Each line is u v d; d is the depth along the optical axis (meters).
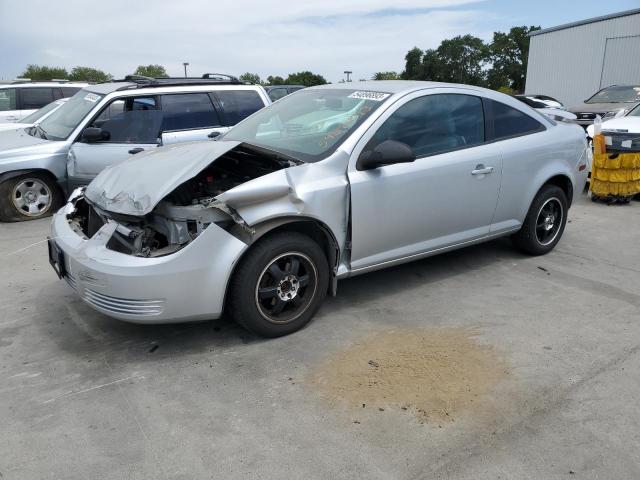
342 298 4.29
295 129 4.20
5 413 2.85
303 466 2.46
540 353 3.42
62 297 4.33
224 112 7.28
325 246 3.81
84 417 2.81
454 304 4.18
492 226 4.73
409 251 4.18
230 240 3.25
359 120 3.91
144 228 3.40
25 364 3.33
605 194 7.81
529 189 4.88
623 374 3.19
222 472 2.43
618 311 4.05
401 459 2.50
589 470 2.44
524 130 4.86
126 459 2.51
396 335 3.66
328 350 3.47
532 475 2.40
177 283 3.15
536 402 2.91
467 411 2.84
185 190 3.52
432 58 85.19
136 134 6.79
